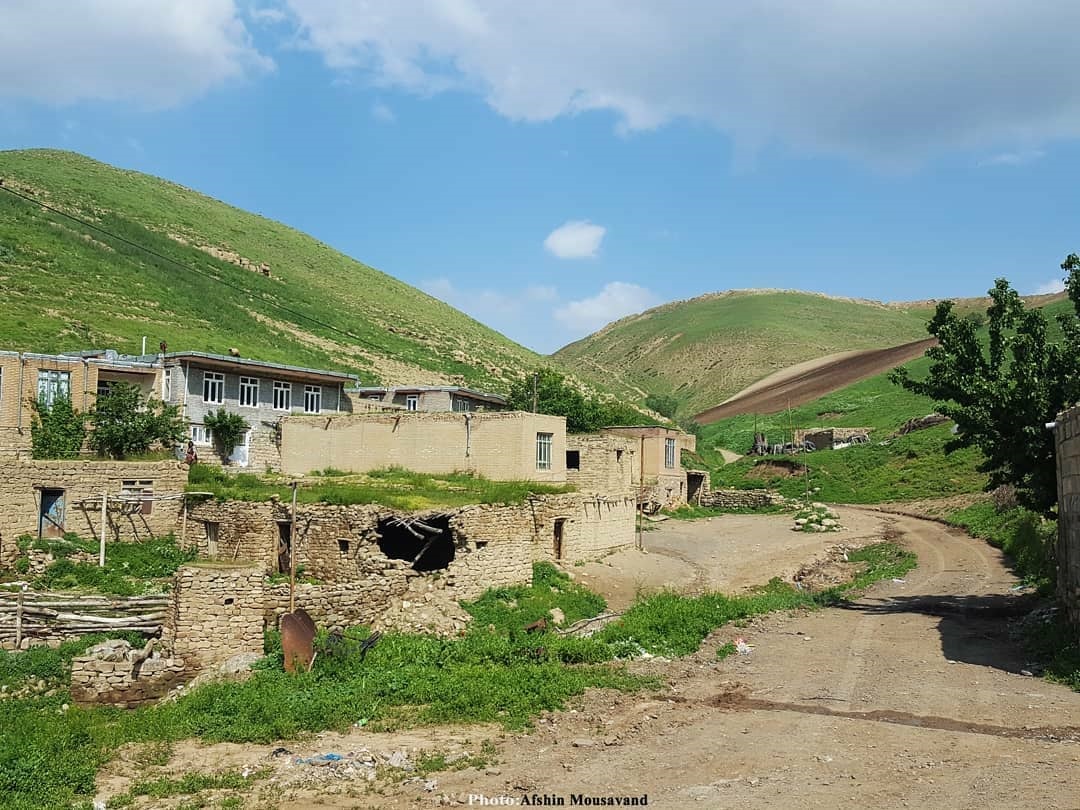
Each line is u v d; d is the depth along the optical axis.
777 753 11.22
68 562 23.03
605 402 95.69
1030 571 27.56
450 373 87.19
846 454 64.50
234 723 13.38
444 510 23.19
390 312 111.69
